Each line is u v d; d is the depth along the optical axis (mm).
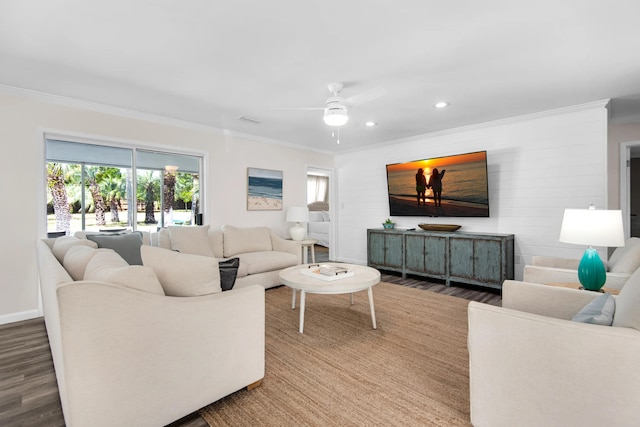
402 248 4941
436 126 4523
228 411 1660
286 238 5523
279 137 5176
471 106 3645
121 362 1362
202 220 4523
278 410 1662
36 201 3162
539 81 2938
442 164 4727
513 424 1320
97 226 3654
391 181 5379
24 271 3098
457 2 1815
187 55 2428
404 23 2020
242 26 2049
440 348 2381
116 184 3775
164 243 3582
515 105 3621
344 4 1831
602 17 1957
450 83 2969
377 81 2912
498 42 2248
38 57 2449
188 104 3539
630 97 3383
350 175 6238
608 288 2184
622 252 2555
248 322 1790
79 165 3535
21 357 2293
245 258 3957
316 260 6535
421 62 2545
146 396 1433
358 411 1648
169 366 1498
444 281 4660
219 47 2311
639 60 2523
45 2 1794
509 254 4016
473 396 1428
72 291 1245
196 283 1640
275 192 5363
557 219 3865
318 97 3312
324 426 1539
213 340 1646
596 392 1141
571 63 2574
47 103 3227
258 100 3408
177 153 4270
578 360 1168
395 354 2285
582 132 3670
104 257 1765
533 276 2559
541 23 2021
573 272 2406
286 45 2283
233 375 1731
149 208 4062
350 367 2102
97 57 2457
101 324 1310
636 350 1072
